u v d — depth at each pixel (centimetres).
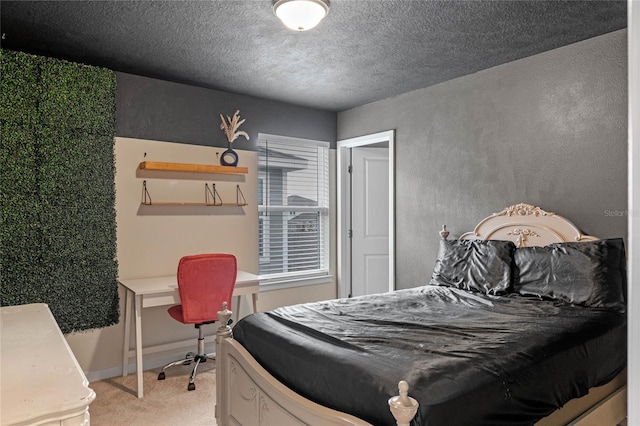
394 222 432
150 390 317
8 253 294
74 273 322
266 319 236
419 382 146
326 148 496
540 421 179
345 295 495
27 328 169
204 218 399
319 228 492
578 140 298
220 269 327
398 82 387
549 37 289
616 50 280
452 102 379
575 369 190
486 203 354
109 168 339
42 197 307
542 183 318
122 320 350
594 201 291
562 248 279
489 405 150
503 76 341
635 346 45
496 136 347
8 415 95
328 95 429
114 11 247
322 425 162
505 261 304
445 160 386
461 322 222
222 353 246
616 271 256
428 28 273
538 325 213
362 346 185
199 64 338
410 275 417
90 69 327
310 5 228
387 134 438
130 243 357
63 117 315
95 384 328
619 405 226
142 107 365
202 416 275
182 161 385
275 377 204
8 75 292
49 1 234
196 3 238
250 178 429
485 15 256
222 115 411
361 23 265
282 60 329
